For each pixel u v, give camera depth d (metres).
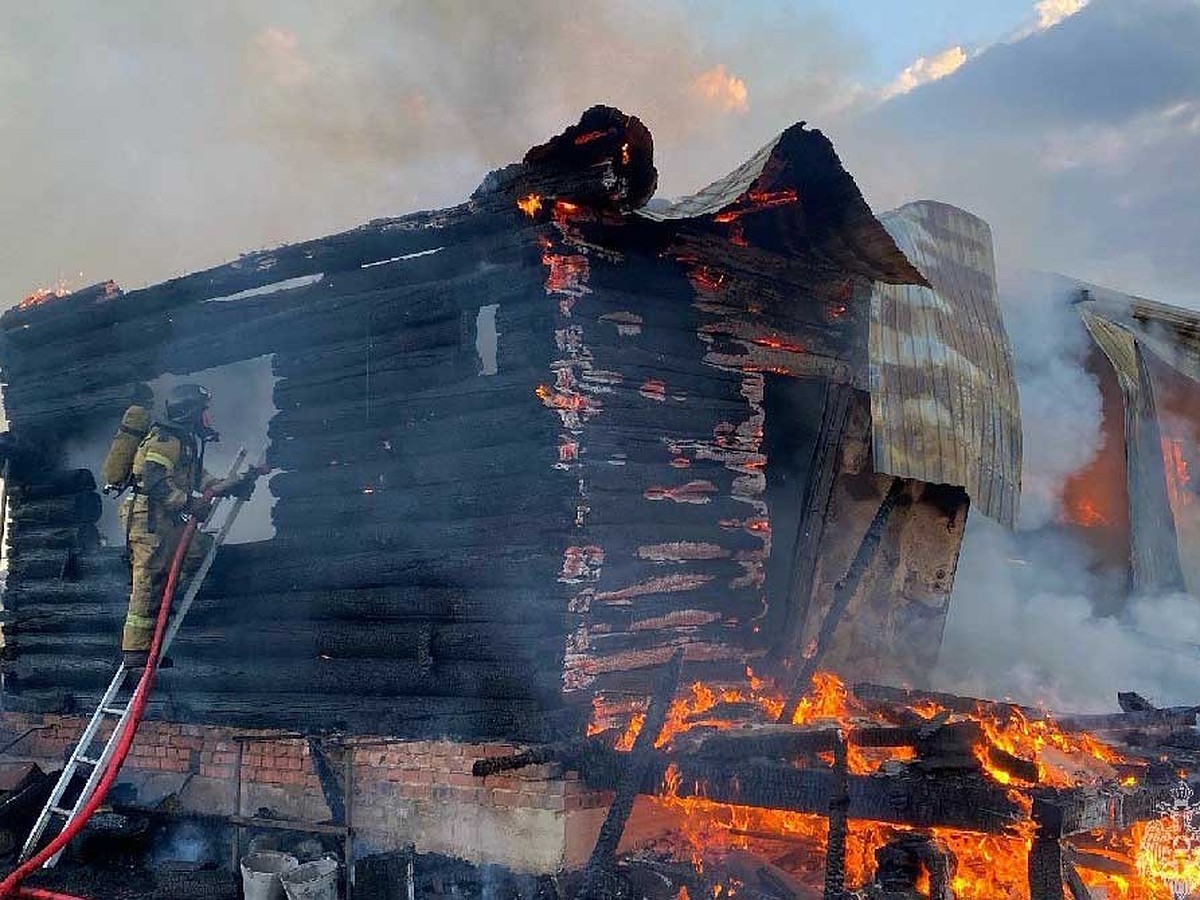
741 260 8.22
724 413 8.16
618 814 6.34
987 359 9.61
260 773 8.58
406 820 7.55
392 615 7.84
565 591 7.00
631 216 7.29
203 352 9.52
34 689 10.52
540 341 7.25
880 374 8.88
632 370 7.54
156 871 8.10
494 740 7.18
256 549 8.73
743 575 8.24
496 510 7.42
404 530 7.86
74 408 10.54
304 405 8.68
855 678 8.60
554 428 7.11
